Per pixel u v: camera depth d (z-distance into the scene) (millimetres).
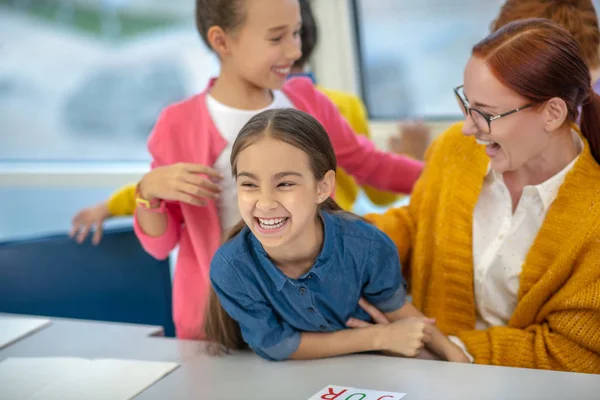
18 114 2764
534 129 1323
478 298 1509
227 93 1646
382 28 2434
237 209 1625
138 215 1652
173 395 1249
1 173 2734
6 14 2650
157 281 1937
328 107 1790
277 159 1199
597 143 1400
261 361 1362
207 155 1619
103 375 1337
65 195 2826
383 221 1628
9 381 1339
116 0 2604
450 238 1507
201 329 1637
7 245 1907
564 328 1354
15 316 1670
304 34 1968
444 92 2412
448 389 1185
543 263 1402
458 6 2277
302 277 1328
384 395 1180
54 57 2688
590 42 1471
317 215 1334
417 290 1566
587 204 1364
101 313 1941
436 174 1573
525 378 1201
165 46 2623
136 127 2725
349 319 1412
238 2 1539
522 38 1298
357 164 1844
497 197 1483
